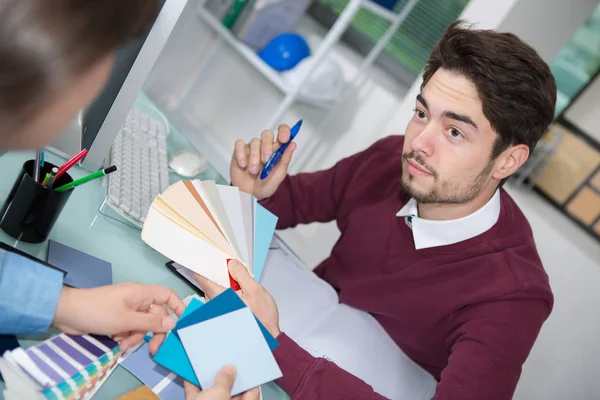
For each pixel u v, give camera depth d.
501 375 0.94
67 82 0.39
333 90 2.27
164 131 1.16
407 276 1.11
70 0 0.36
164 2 0.69
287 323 0.97
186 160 1.09
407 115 2.00
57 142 0.87
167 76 2.65
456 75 0.90
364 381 0.87
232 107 2.71
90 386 0.57
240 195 0.94
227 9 2.18
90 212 0.82
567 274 2.20
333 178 1.31
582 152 2.23
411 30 2.46
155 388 0.62
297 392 0.79
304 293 1.07
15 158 0.82
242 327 0.67
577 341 2.19
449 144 0.94
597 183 2.20
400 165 1.24
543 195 2.29
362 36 2.55
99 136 0.81
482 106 0.90
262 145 1.09
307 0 2.18
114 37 0.40
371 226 1.22
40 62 0.37
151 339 0.65
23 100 0.38
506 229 1.08
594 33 2.21
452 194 0.98
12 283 0.56
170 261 0.83
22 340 0.57
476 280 1.04
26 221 0.67
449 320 1.05
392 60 2.55
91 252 0.75
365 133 2.47
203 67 2.68
